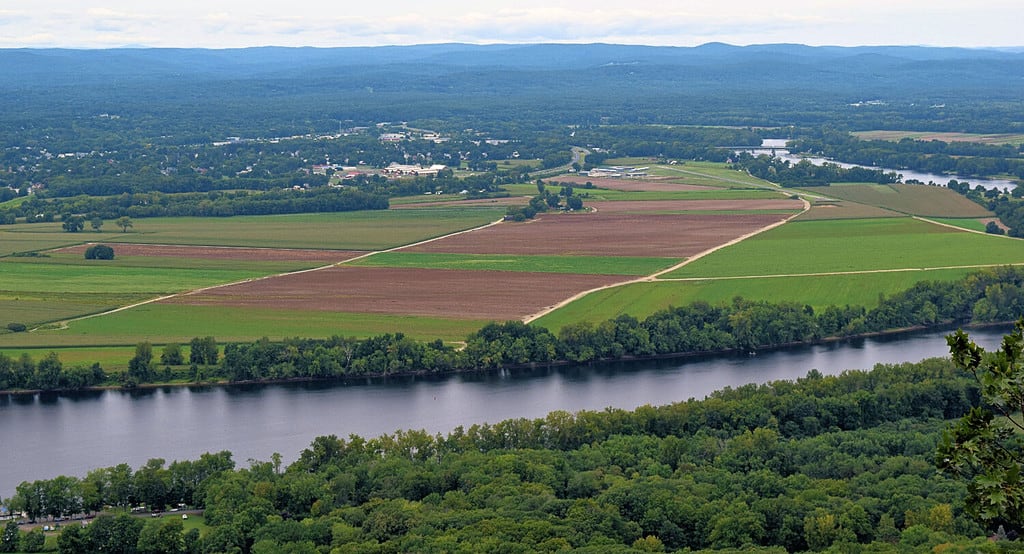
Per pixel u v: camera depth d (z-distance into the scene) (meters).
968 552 172.12
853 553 183.50
